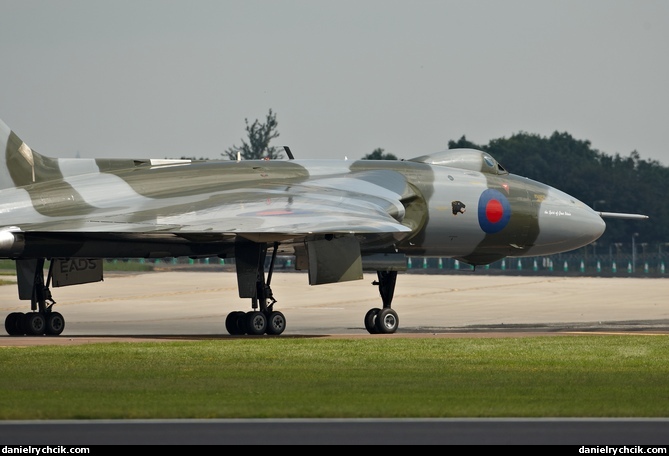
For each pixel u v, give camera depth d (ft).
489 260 399.24
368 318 357.61
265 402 178.40
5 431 152.35
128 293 596.29
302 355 258.78
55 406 171.42
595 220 405.59
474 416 166.50
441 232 376.27
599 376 219.20
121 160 351.05
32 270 347.36
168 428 155.12
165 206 324.60
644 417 167.02
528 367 236.63
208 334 350.23
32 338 313.53
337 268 329.31
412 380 210.59
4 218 314.55
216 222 309.22
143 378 211.82
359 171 372.38
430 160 389.19
